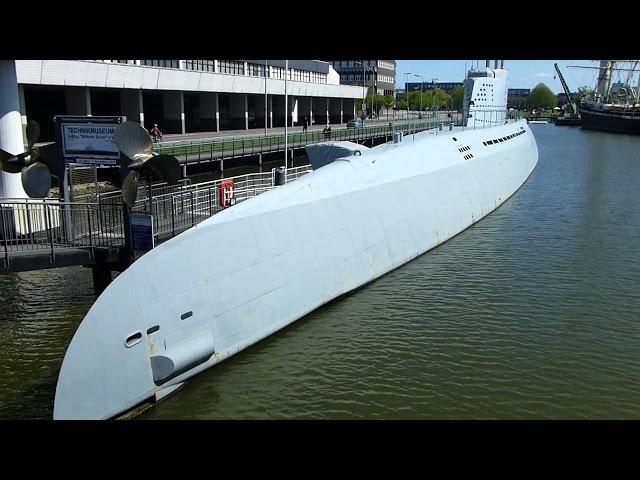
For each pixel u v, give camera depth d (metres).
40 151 12.70
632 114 85.69
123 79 34.09
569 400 10.62
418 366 11.66
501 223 23.84
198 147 34.75
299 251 13.10
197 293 10.55
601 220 24.55
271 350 12.03
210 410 10.09
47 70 29.05
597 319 13.98
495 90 33.34
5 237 11.98
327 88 61.75
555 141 69.50
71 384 8.76
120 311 9.27
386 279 16.38
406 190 18.30
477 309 14.42
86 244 12.44
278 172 15.54
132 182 11.07
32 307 14.27
